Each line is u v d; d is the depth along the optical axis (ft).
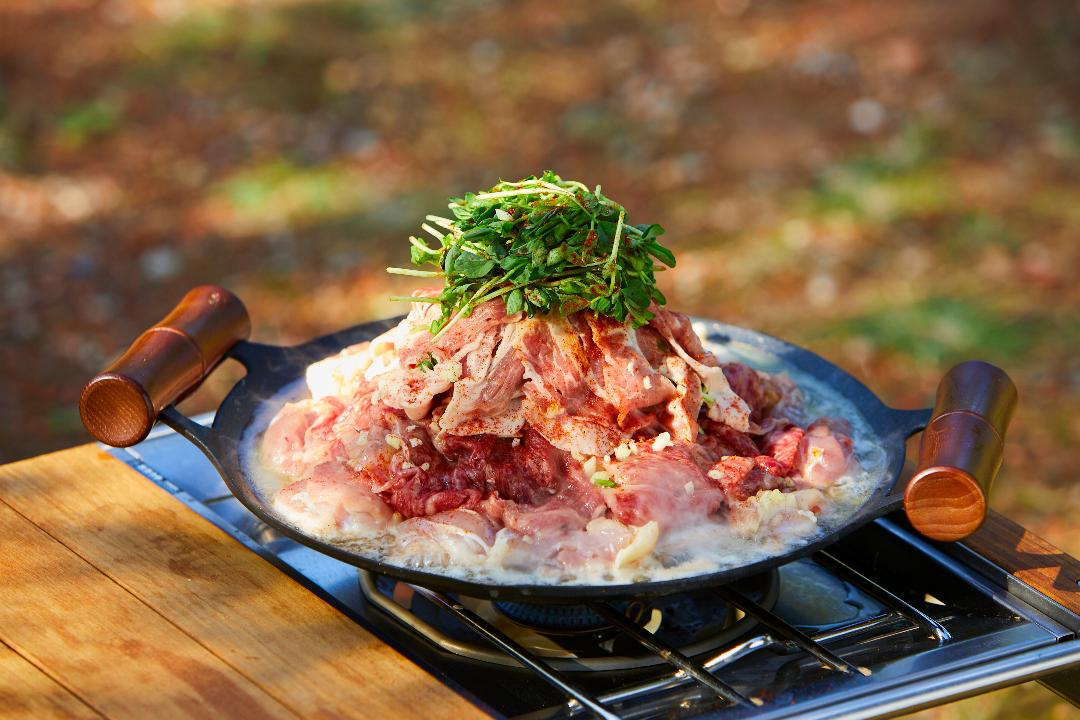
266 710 4.05
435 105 11.33
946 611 4.39
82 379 7.74
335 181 10.03
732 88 11.48
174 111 11.09
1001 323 7.95
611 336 4.37
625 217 4.42
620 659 4.30
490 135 10.80
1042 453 6.71
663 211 9.48
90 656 4.14
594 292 4.35
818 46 12.19
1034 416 7.02
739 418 4.44
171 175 10.11
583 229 4.36
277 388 4.70
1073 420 6.98
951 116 10.77
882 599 4.39
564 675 4.20
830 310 8.16
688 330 4.47
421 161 10.38
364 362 4.58
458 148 10.58
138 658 4.14
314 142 10.66
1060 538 6.12
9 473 4.58
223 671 4.12
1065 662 4.23
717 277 8.58
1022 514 6.25
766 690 4.19
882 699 4.15
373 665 4.14
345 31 12.79
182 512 4.49
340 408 4.53
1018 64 11.61
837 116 10.89
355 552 4.23
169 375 4.52
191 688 4.08
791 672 4.24
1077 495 6.38
